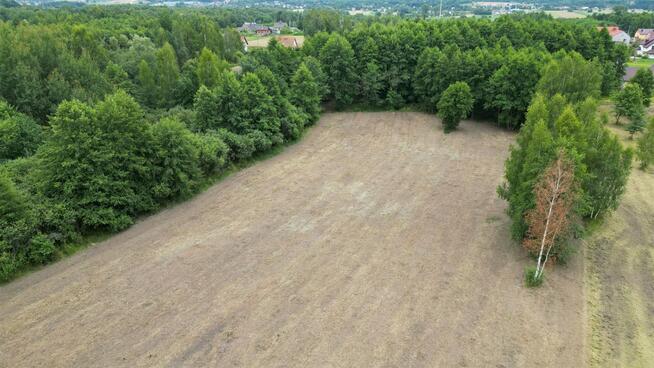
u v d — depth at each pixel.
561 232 24.67
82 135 29.16
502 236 29.48
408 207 33.97
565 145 25.23
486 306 22.77
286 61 60.59
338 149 48.03
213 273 25.66
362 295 23.62
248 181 39.38
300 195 36.28
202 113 44.16
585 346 20.27
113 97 32.69
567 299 23.42
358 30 68.62
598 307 22.89
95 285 24.56
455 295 23.61
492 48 64.19
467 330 21.09
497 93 54.66
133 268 26.16
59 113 29.30
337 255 27.47
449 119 53.56
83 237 29.08
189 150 34.69
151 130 33.38
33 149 38.38
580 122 30.34
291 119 49.78
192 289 24.22
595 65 50.53
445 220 31.83
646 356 19.77
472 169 41.91
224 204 34.72
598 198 30.44
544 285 24.48
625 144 47.47
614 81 66.38
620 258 27.30
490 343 20.33
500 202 34.62
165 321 21.77
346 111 64.25
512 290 24.05
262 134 44.47
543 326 21.44
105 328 21.31
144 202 32.34
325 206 34.25
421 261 26.77
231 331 21.08
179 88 56.81
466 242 28.83
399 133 53.75
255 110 44.88
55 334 20.94
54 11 114.44
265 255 27.53
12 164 32.84
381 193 36.59
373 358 19.45
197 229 30.80
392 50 63.91
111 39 76.38
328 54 62.44
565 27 73.69
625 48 71.31
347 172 41.31
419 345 20.19
